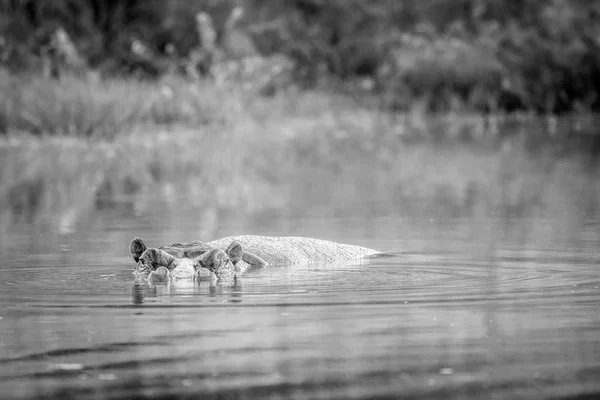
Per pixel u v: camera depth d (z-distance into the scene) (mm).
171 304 27109
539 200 58844
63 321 25031
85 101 93688
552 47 149000
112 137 92250
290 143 101625
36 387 19266
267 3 150625
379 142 104125
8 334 23578
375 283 30516
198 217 51719
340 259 36188
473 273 32656
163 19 134500
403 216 51969
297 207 56438
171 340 22844
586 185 67125
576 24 153000
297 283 30516
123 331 23812
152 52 130250
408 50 146625
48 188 65438
